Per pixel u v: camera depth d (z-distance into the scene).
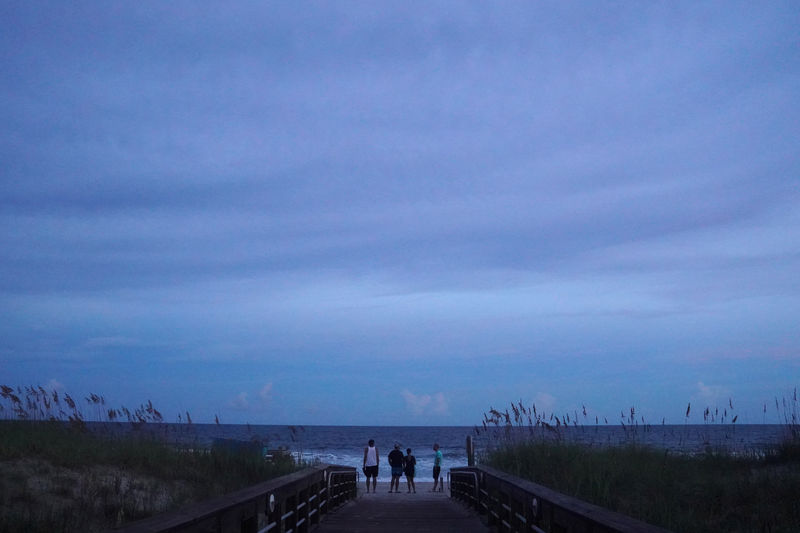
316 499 12.77
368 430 173.25
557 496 7.43
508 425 17.94
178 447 16.05
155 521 4.93
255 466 15.46
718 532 8.81
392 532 11.82
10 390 15.76
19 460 12.54
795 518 9.27
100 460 13.80
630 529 4.93
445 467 46.22
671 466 13.53
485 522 13.16
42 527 8.86
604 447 15.97
